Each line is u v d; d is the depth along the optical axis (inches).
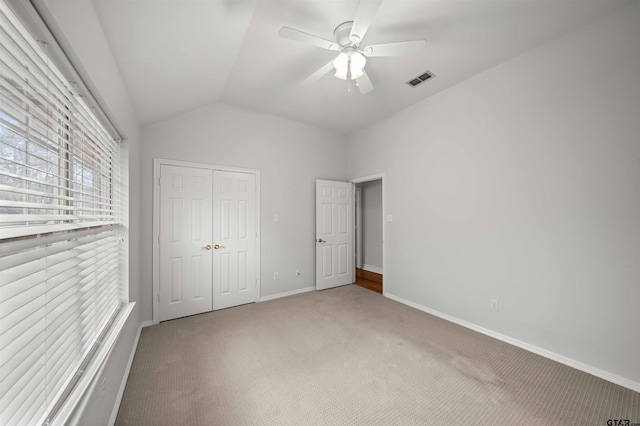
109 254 67.2
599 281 75.9
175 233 118.3
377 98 127.6
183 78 89.5
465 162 110.6
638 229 69.6
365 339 97.8
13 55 28.7
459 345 93.4
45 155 41.9
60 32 35.4
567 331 81.7
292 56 93.0
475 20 76.1
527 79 91.0
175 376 74.5
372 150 161.5
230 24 71.2
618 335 72.4
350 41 74.3
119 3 49.5
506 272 96.8
